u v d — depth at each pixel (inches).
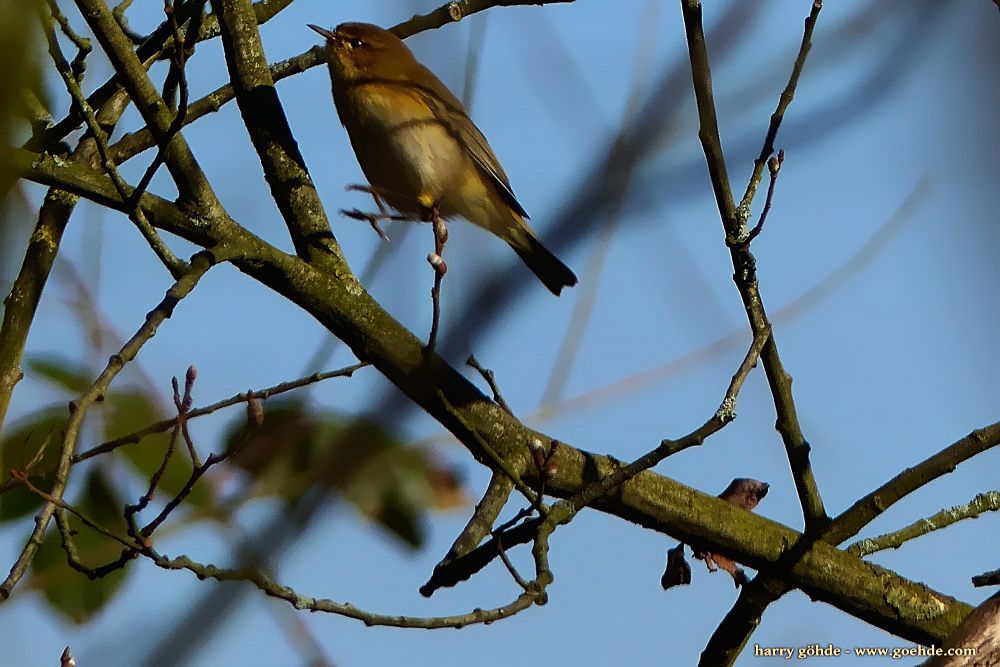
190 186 314.2
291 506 252.5
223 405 299.1
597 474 340.2
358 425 265.9
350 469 261.7
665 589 348.8
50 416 336.2
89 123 298.2
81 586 317.1
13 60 194.2
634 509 336.2
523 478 335.6
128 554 279.1
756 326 326.3
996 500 346.3
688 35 301.6
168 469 326.0
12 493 325.7
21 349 351.3
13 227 374.9
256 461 306.7
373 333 319.3
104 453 318.3
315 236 335.3
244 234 316.8
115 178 297.9
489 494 335.9
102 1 313.6
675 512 338.0
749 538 339.9
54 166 299.9
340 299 319.9
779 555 341.1
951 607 344.2
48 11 316.8
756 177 320.8
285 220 342.3
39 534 266.5
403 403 269.1
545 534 302.5
